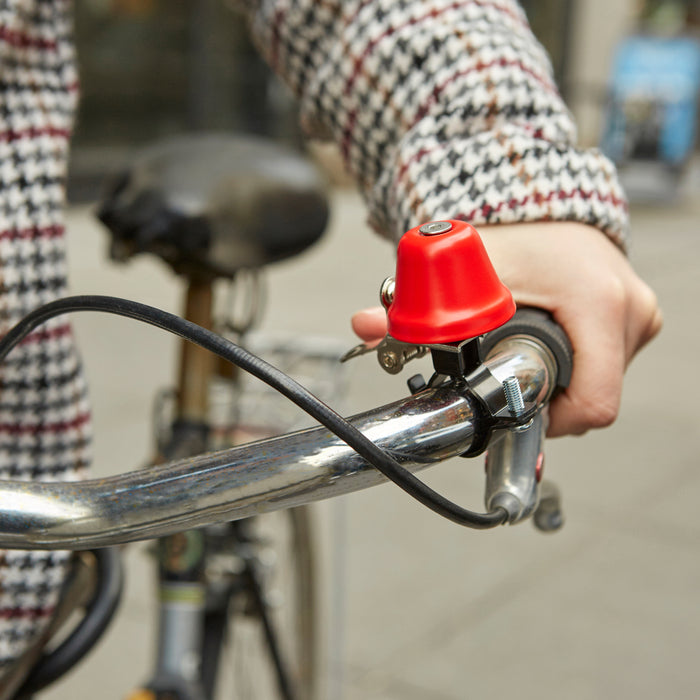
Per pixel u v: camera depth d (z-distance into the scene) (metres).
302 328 5.20
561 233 0.75
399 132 0.89
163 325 0.60
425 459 0.58
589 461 3.73
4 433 0.93
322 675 2.06
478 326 0.58
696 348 5.25
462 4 0.88
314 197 1.51
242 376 1.71
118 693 2.40
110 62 8.94
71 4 0.98
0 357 0.65
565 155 0.77
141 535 0.55
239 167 1.44
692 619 2.76
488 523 0.59
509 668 2.53
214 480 0.55
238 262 1.42
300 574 2.01
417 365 2.96
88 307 0.63
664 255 7.81
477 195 0.76
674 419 4.19
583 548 3.12
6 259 0.89
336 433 0.55
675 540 3.17
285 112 10.40
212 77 9.88
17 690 0.97
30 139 0.92
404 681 2.45
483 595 2.86
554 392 0.73
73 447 0.95
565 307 0.72
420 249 0.58
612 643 2.64
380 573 2.94
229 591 1.69
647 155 10.28
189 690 1.39
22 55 0.92
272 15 1.00
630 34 10.27
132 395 4.12
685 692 2.45
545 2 11.52
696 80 10.12
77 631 0.99
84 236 7.41
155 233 1.38
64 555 0.94
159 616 1.45
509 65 0.84
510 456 0.64
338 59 0.92
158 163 1.45
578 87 10.87
